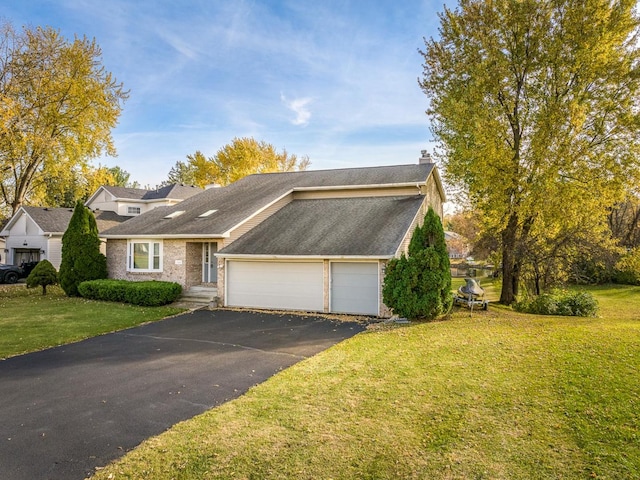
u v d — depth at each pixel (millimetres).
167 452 4777
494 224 17969
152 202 36188
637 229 34156
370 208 18484
